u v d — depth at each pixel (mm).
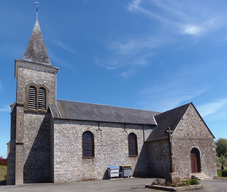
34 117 19406
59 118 18281
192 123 20281
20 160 17391
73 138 18656
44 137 19344
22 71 19984
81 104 22922
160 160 19969
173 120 20734
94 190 11859
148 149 22016
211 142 20828
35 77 20516
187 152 19172
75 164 18125
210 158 20266
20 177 17031
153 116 26266
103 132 20328
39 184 16234
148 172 21578
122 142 21109
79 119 19219
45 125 19688
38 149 18797
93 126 19969
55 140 17797
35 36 22469
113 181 16938
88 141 19453
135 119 23516
